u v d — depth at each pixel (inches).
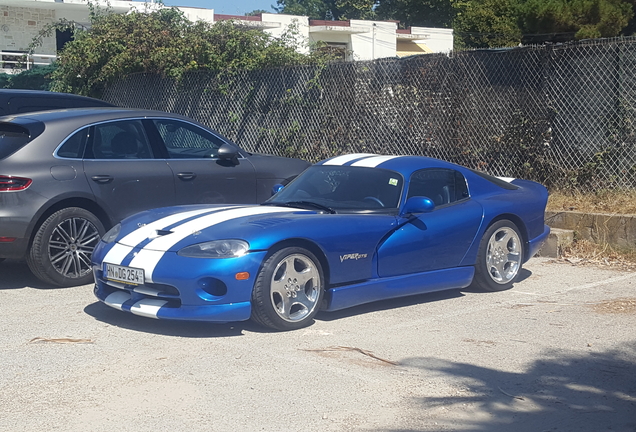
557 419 146.5
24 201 251.1
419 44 1374.3
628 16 550.0
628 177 347.3
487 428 141.6
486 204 259.0
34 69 653.3
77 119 275.3
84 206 270.2
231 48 515.2
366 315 228.4
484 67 378.9
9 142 262.1
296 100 446.9
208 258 194.5
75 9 1022.4
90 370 173.9
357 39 1244.5
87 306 238.1
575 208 344.5
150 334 204.1
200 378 168.2
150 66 530.9
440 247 240.7
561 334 208.5
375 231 222.8
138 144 288.0
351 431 139.6
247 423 143.0
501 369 177.5
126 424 142.2
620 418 147.4
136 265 201.9
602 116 349.7
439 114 394.3
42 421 143.5
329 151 434.6
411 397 157.9
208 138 313.4
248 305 196.9
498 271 264.7
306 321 209.8
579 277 291.1
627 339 203.6
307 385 164.2
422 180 247.1
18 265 309.4
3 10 999.0
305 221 211.0
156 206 286.8
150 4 906.1
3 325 214.4
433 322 221.1
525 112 369.4
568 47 354.9
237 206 240.8
